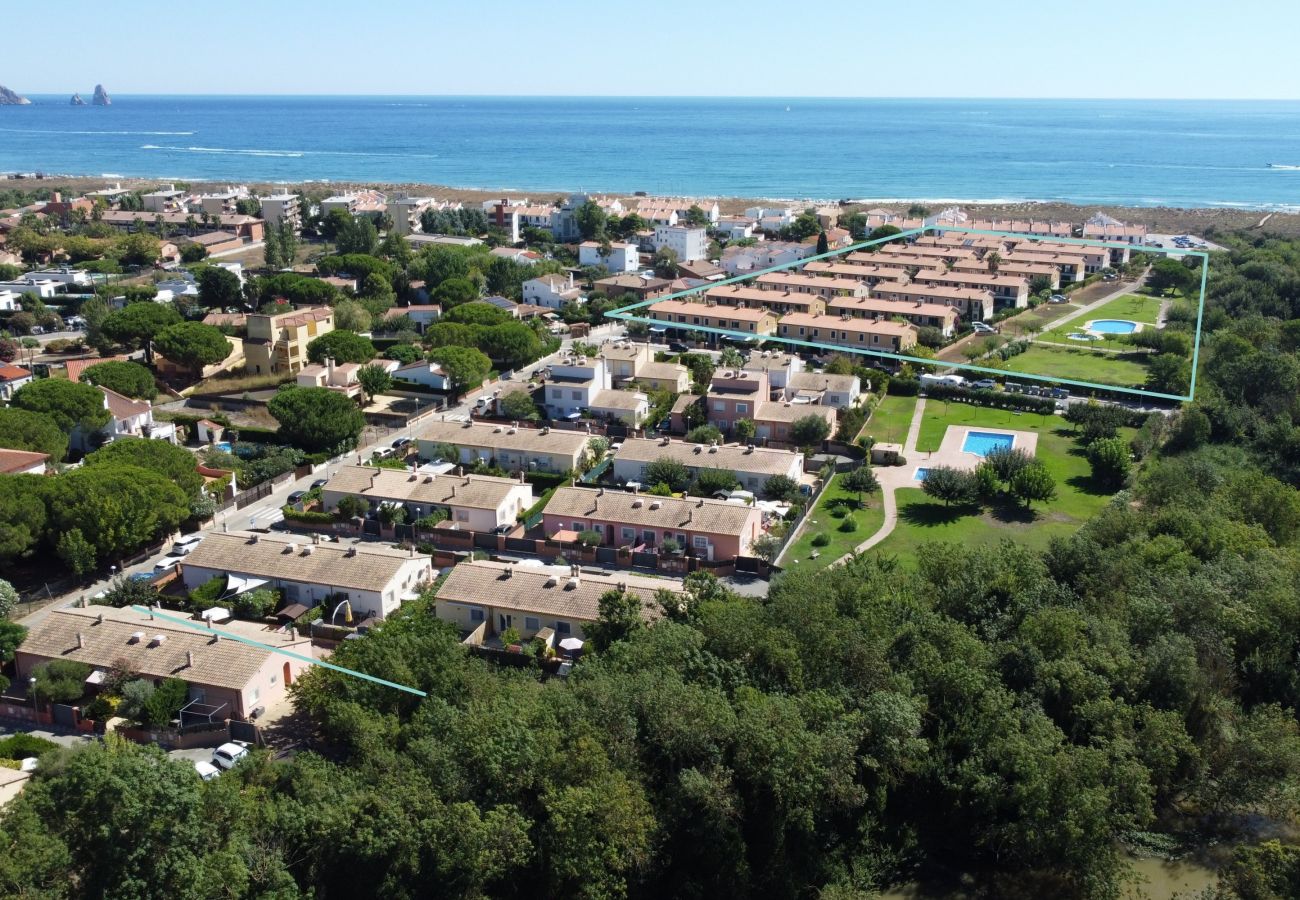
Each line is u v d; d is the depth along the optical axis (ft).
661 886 196.65
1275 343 534.78
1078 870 198.18
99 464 347.15
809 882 204.85
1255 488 333.83
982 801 209.67
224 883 162.30
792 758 197.26
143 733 240.32
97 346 584.81
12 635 259.80
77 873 160.45
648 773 200.95
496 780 188.34
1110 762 208.13
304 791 188.65
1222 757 227.20
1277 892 187.83
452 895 176.76
